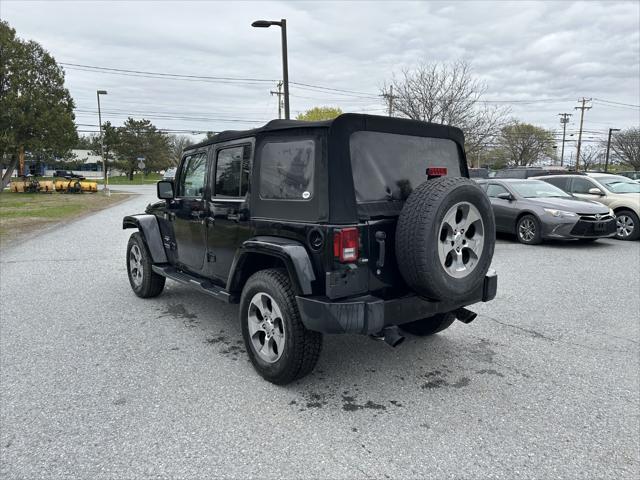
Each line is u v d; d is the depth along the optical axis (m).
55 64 34.59
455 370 3.96
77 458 2.75
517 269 7.84
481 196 3.43
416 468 2.67
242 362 4.12
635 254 9.23
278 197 3.64
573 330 4.93
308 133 3.38
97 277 7.41
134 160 67.88
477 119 24.81
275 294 3.50
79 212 19.34
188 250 5.07
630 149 56.41
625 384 3.70
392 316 3.35
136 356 4.24
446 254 3.32
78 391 3.56
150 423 3.12
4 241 11.36
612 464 2.71
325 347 4.47
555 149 69.88
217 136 4.46
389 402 3.42
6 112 32.03
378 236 3.36
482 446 2.88
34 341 4.59
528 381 3.75
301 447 2.86
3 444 2.88
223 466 2.68
